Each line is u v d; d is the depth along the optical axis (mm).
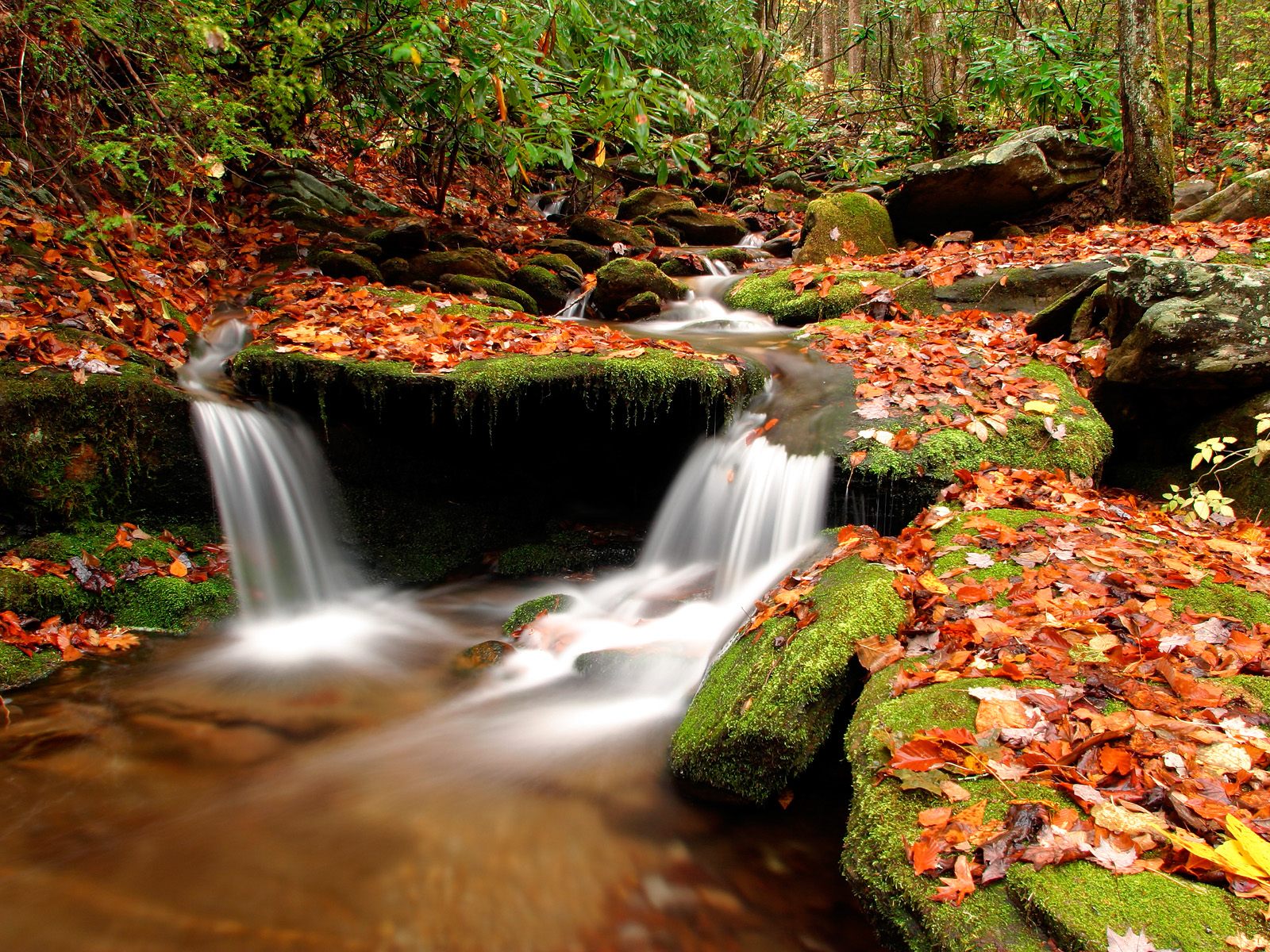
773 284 7727
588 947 2428
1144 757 2266
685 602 4566
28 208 5746
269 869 2727
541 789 3170
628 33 6289
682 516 5215
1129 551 3516
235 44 6559
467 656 4262
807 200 13273
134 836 2879
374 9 7395
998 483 4277
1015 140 9281
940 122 14234
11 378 4250
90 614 4203
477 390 4820
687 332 6867
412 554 5359
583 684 3906
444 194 9820
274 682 3986
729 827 2926
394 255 7785
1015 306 6820
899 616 3174
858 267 8016
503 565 5398
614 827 2941
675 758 3164
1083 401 5094
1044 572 3332
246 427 4973
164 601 4383
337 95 8344
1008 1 13016
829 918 2543
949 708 2551
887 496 4391
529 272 7758
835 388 5172
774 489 4691
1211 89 14750
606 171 12859
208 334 5773
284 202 8195
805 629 3164
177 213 6832
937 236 9844
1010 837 2051
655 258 9266
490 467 5680
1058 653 2803
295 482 5133
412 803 3092
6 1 5289
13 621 3900
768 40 11734
